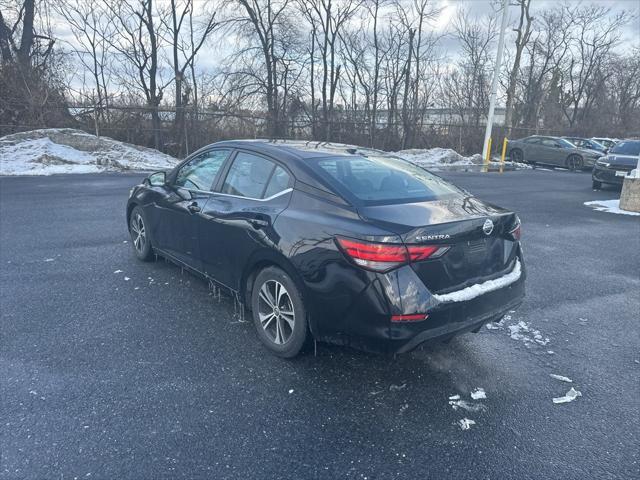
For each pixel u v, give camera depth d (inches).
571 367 141.4
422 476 95.3
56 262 222.2
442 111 1173.1
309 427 109.0
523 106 1456.7
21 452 97.1
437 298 116.0
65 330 152.4
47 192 428.8
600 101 1689.2
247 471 94.5
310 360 138.9
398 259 112.4
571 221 369.4
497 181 643.5
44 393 117.9
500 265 135.3
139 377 126.9
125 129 775.1
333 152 156.3
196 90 849.5
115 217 324.5
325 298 121.6
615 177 545.3
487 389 127.7
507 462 100.3
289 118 890.1
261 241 137.2
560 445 106.1
